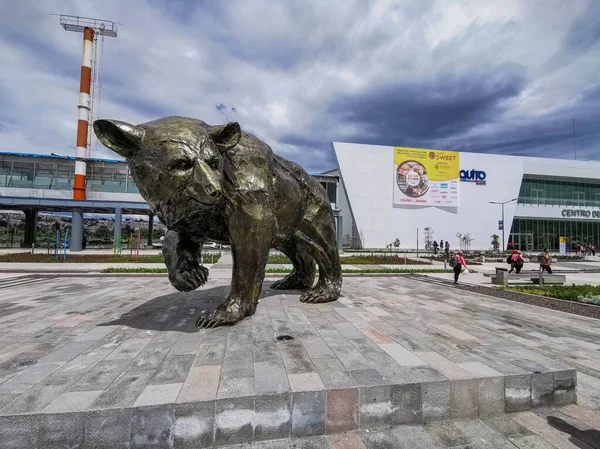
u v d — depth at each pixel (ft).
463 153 118.01
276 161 14.92
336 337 11.72
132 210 86.22
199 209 10.84
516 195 121.39
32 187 83.25
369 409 7.98
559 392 9.25
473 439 7.72
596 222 135.13
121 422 6.84
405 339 11.71
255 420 7.41
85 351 9.94
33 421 6.59
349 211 122.31
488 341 11.69
